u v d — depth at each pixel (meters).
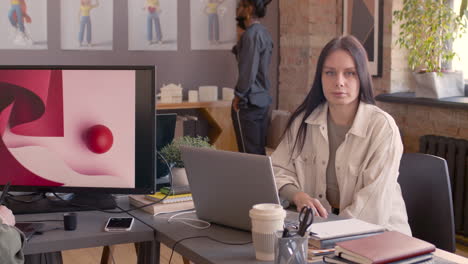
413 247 1.79
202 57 5.91
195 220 2.34
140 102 2.43
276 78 6.20
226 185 2.16
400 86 5.19
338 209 2.65
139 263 2.44
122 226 2.19
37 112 2.46
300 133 2.69
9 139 2.48
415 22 4.64
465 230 4.42
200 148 2.21
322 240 1.89
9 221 2.09
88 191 2.47
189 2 5.80
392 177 2.48
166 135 2.73
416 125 4.94
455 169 4.49
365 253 1.72
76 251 4.24
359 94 2.57
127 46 5.59
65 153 2.47
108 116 2.44
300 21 5.84
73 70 2.43
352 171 2.52
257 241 1.88
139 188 2.46
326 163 2.62
